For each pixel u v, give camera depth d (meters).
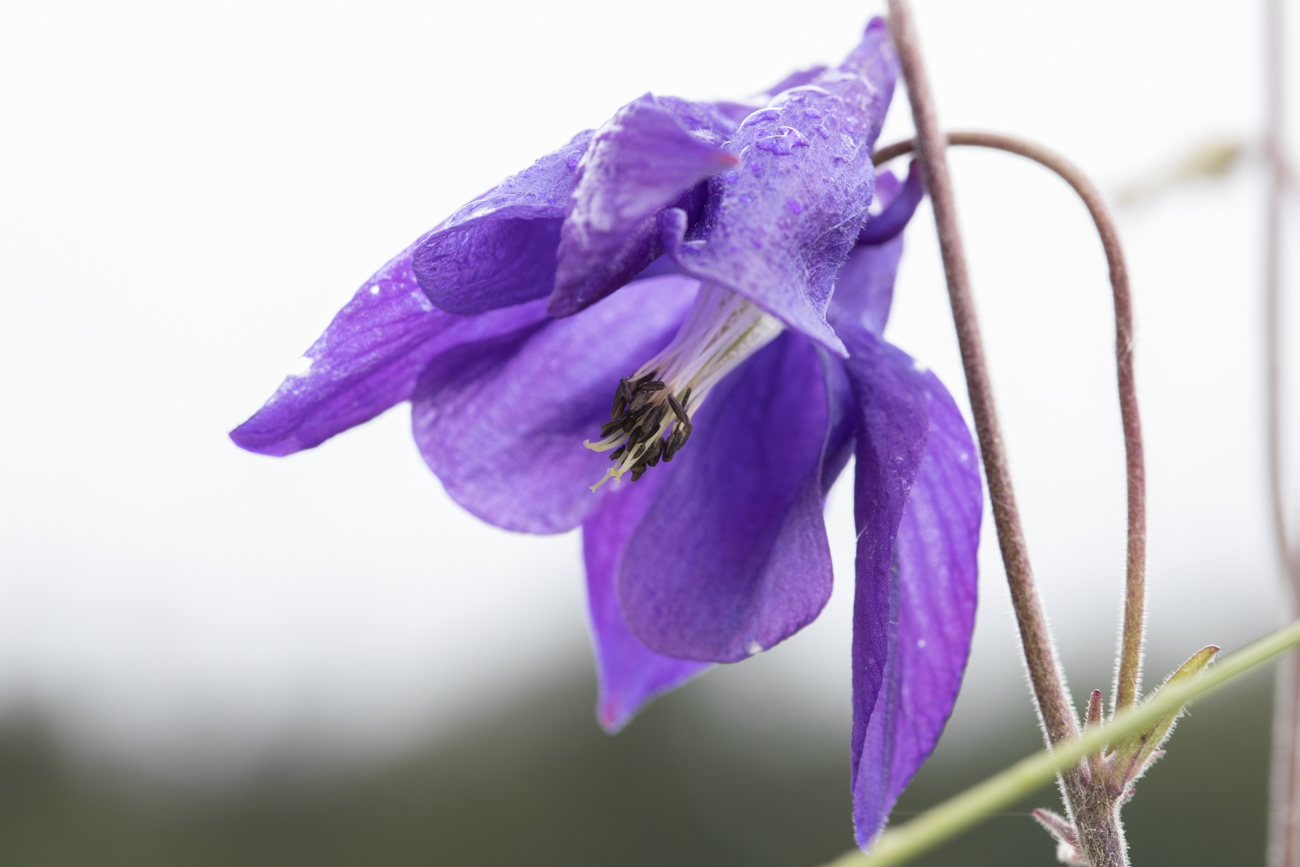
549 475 0.22
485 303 0.21
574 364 0.22
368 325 0.21
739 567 0.21
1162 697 0.19
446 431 0.22
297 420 0.21
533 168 0.20
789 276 0.20
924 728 0.21
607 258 0.19
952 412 0.21
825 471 0.21
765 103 0.21
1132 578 0.20
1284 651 0.19
